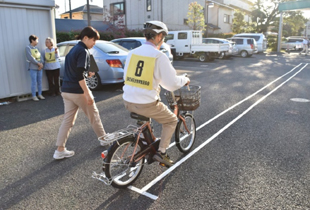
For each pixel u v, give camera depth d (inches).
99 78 329.1
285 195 120.3
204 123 217.9
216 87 364.2
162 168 146.2
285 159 154.9
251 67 589.0
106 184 125.6
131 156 125.0
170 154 162.9
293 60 758.5
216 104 276.1
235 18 1385.3
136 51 117.9
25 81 295.9
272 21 1499.8
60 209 112.8
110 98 301.0
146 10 1008.9
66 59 148.9
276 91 339.6
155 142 133.8
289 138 186.1
